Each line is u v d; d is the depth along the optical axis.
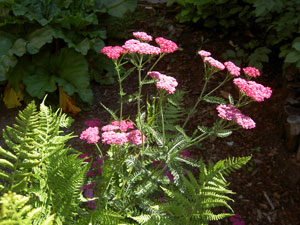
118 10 4.07
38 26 3.74
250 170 3.01
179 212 1.42
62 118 1.66
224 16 4.66
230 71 1.86
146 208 1.71
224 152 3.19
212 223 2.55
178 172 1.68
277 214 2.64
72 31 3.85
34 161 1.27
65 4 3.80
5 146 3.21
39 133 1.30
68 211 1.28
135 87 4.11
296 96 3.28
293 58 2.96
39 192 1.27
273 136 3.27
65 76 3.79
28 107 1.21
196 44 4.64
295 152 3.07
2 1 3.48
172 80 1.71
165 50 1.91
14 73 3.67
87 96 3.71
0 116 3.65
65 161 1.29
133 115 3.69
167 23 5.18
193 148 3.23
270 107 3.56
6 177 1.24
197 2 4.56
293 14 3.49
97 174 2.20
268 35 4.14
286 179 2.90
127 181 1.81
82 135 1.68
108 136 1.58
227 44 4.54
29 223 1.02
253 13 4.27
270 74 3.95
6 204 0.90
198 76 4.12
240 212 2.65
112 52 1.91
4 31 3.67
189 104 3.75
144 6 5.73
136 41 1.92
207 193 1.38
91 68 4.15
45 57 3.82
